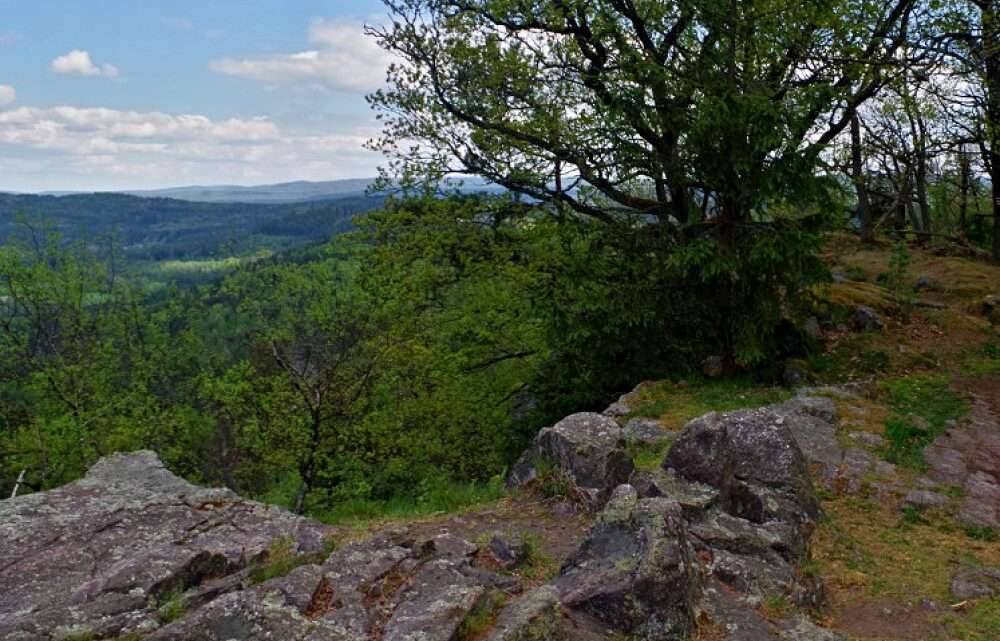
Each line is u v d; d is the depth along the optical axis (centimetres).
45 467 2377
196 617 500
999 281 2238
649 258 1691
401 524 890
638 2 1691
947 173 3281
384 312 2147
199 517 866
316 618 564
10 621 567
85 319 3066
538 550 761
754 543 743
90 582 635
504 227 1973
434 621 533
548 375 2009
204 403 3244
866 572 799
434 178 1947
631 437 1225
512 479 1019
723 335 1662
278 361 2147
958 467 1105
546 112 1800
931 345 1767
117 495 933
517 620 530
